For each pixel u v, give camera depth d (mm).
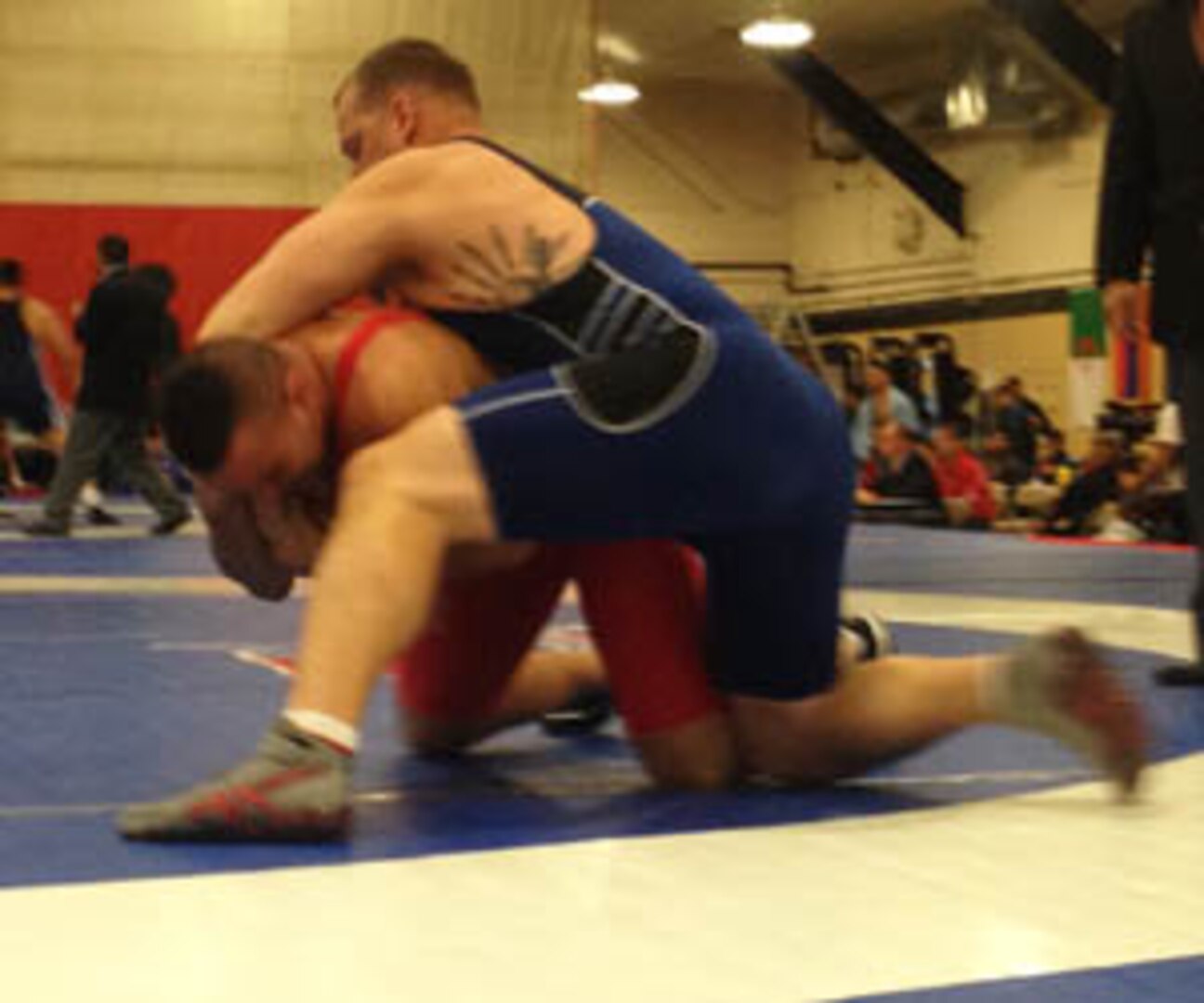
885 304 22344
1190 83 3936
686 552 2771
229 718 3381
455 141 2605
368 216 2484
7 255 16484
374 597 2271
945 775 2881
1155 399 16359
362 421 2406
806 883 2084
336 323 2490
